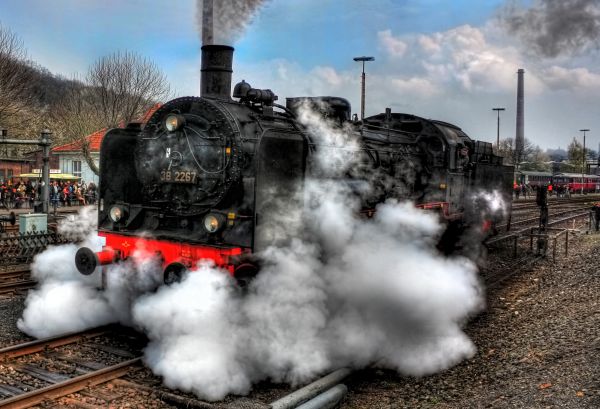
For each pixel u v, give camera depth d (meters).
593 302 8.94
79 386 5.86
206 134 7.80
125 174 9.10
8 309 8.71
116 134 8.98
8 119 27.02
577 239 18.19
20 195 26.64
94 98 27.16
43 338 7.26
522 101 79.88
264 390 6.30
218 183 7.61
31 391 5.57
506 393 5.84
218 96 8.52
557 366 6.34
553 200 44.16
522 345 7.41
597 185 75.25
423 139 13.01
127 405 5.55
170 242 7.53
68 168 36.41
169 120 7.95
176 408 5.60
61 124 35.16
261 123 8.00
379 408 5.95
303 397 5.79
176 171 8.08
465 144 14.49
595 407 5.13
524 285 11.55
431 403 5.96
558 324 8.03
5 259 12.74
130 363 6.52
